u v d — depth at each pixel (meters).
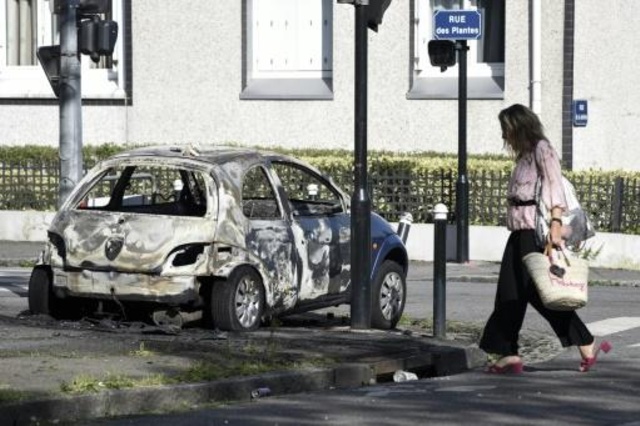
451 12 30.16
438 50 30.91
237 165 19.16
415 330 20.39
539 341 20.44
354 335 18.84
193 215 19.42
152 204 20.02
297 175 33.31
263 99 39.38
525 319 22.66
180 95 40.16
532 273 16.31
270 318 19.34
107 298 18.73
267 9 39.69
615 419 13.66
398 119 38.00
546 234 16.28
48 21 42.28
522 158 16.56
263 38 39.75
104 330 18.69
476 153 37.25
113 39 23.89
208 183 18.69
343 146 38.75
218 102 39.84
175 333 18.39
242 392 15.02
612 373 17.05
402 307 20.91
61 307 19.88
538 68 36.41
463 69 30.80
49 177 35.59
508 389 15.66
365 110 19.45
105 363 15.77
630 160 36.09
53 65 24.17
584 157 36.31
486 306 24.27
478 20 30.23
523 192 16.42
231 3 39.66
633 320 22.48
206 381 14.87
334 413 14.05
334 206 20.67
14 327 18.89
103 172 19.45
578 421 13.56
